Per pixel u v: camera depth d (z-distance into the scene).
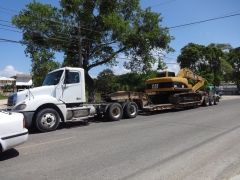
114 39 22.77
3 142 5.29
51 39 21.31
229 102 25.27
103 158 5.57
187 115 13.62
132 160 5.39
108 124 10.76
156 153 5.93
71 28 22.23
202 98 19.53
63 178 4.41
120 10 24.27
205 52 43.94
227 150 6.11
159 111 16.45
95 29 22.50
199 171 4.68
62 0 21.52
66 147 6.61
